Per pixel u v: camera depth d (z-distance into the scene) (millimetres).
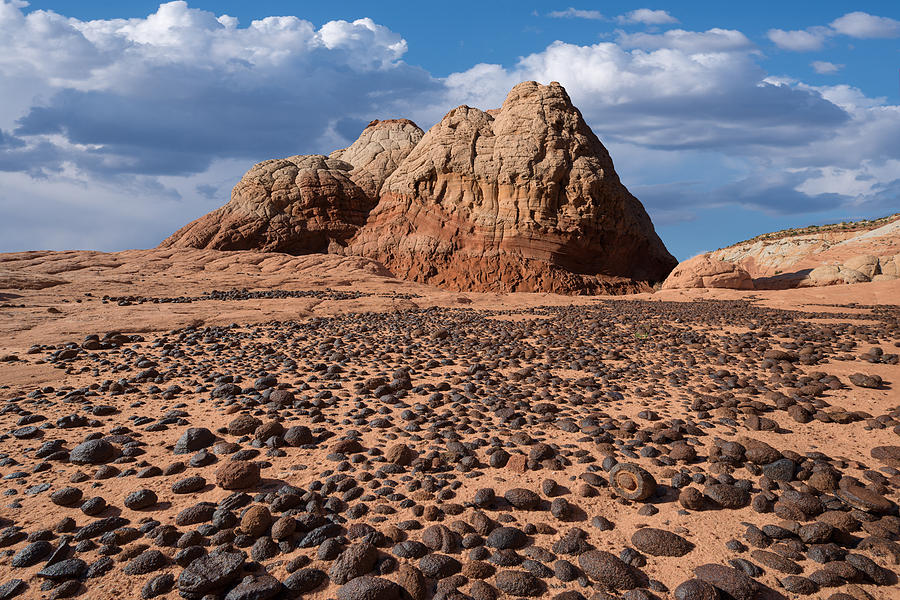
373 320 15695
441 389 7688
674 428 5844
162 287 23969
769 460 5055
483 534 3902
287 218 46062
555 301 23562
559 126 43469
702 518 4199
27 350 10203
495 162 42938
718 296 24953
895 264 30891
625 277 46000
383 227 46406
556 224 42312
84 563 3482
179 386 7605
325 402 6969
